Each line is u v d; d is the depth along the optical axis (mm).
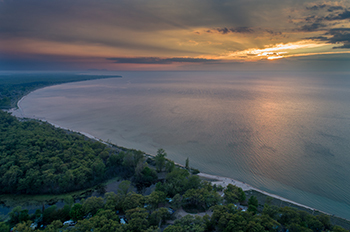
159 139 183625
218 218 81750
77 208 87125
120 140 184375
